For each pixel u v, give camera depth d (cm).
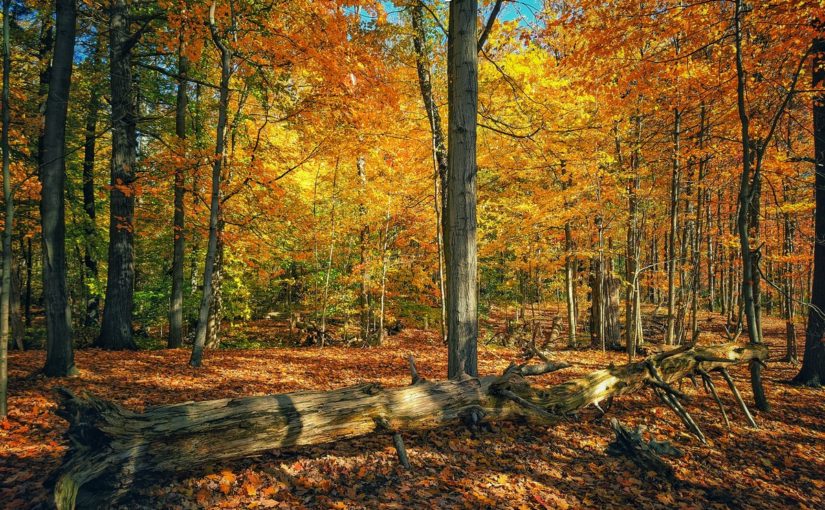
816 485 457
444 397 444
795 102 841
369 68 910
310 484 370
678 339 1409
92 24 972
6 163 464
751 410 668
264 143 1173
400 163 1310
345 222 1479
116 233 956
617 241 1509
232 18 792
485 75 972
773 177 944
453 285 502
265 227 1276
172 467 320
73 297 1625
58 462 375
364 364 946
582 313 2428
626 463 470
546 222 1163
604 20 723
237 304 1606
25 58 1070
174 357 884
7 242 467
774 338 1623
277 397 376
